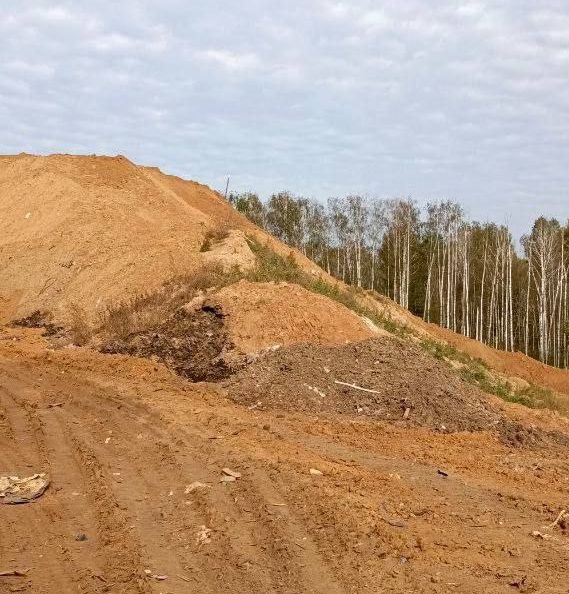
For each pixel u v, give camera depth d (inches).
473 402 498.0
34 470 310.3
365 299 959.6
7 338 689.0
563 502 307.9
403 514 265.3
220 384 491.8
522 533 259.3
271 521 244.7
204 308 595.2
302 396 463.5
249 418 411.2
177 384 495.2
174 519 253.0
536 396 760.3
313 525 241.4
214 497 269.4
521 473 361.7
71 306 732.0
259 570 211.9
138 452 331.9
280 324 547.5
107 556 225.0
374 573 209.6
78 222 889.5
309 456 335.6
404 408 462.3
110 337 638.5
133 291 711.7
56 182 1001.5
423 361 546.3
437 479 328.2
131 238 831.1
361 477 305.1
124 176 1060.5
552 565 226.5
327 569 211.6
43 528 249.1
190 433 359.3
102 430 370.3
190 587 203.3
